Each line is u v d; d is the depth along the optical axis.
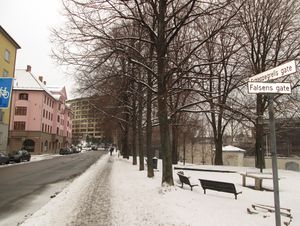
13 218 8.73
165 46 12.19
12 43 47.78
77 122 125.38
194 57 13.99
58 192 13.81
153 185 13.77
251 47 24.55
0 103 8.74
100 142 122.00
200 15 11.55
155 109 23.64
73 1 11.32
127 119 36.38
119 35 13.12
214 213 8.29
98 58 12.03
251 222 7.50
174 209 8.61
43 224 7.66
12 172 24.05
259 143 27.48
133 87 20.19
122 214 8.70
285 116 26.81
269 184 16.64
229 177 19.69
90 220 8.09
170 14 13.09
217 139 33.28
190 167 27.11
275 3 24.44
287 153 48.28
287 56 25.34
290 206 10.36
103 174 21.08
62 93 88.19
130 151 60.03
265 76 5.53
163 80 12.38
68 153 71.50
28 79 68.88
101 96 20.42
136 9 13.25
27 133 65.69
